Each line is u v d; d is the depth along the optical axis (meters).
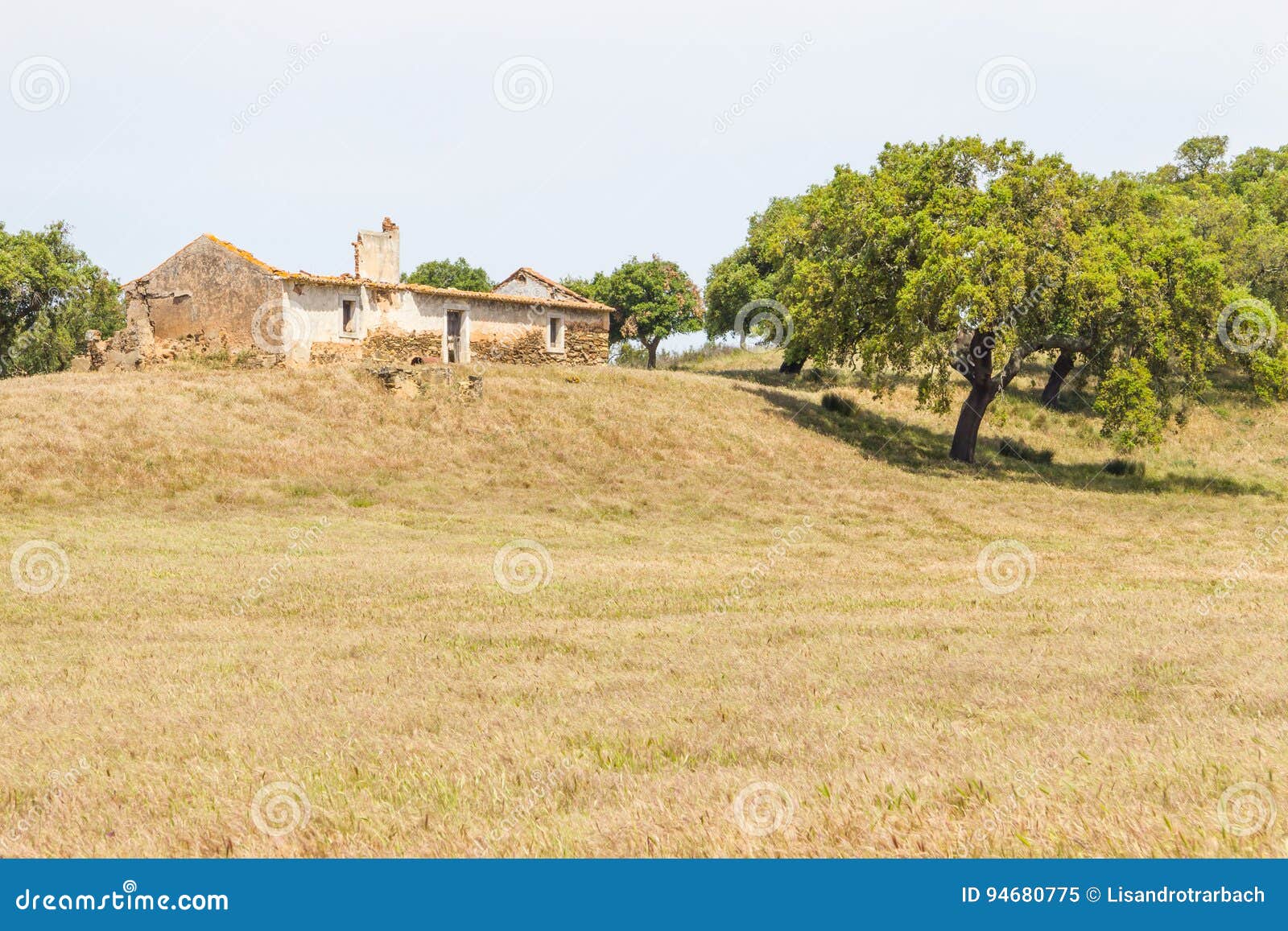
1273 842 5.39
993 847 5.57
